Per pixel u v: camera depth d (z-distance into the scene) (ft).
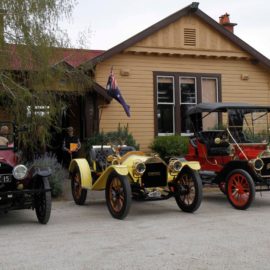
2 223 28.07
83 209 33.14
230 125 35.83
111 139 47.88
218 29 57.11
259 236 23.95
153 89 55.31
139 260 19.72
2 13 33.68
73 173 35.60
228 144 35.29
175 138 52.37
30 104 34.50
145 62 55.11
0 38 33.27
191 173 30.66
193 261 19.52
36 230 25.93
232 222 27.71
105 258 20.10
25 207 27.25
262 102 60.59
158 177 30.71
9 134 31.45
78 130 54.65
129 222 28.04
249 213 30.81
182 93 57.06
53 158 40.50
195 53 56.54
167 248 21.68
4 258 20.30
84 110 50.78
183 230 25.58
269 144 35.78
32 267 18.98
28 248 21.89
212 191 41.73
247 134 36.09
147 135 54.95
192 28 56.44
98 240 23.38
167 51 55.26
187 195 31.40
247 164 32.35
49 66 35.29
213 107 35.60
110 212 29.78
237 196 32.73
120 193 29.17
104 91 48.37
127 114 48.96
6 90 33.71
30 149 36.99
